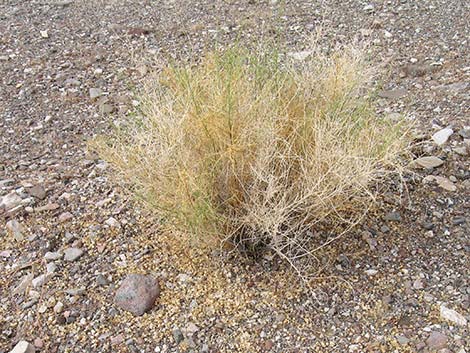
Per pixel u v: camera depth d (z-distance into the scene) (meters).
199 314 2.22
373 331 2.13
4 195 2.83
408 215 2.58
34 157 3.14
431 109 3.34
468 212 2.59
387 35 4.16
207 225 2.27
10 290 2.35
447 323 2.14
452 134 3.07
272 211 2.27
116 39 4.31
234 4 4.78
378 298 2.24
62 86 3.76
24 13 4.78
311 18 4.44
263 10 4.62
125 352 2.11
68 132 3.34
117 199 2.77
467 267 2.34
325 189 2.20
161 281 2.34
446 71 3.71
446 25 4.26
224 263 2.40
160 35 4.34
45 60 4.05
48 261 2.46
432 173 2.82
